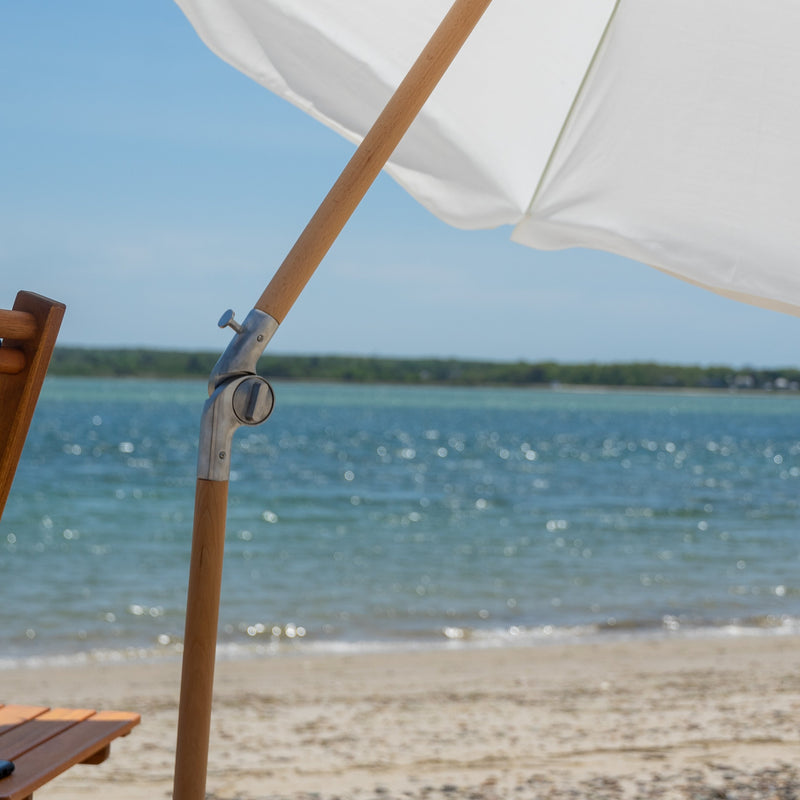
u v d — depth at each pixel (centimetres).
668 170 186
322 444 4675
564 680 630
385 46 179
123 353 16900
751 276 185
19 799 140
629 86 184
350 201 139
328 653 752
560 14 179
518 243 195
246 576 1154
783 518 1844
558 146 187
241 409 132
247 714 525
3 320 125
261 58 179
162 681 642
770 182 183
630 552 1389
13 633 825
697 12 177
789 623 898
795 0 170
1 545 1417
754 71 180
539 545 1459
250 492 2314
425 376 18612
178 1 177
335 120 178
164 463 3120
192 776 131
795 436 6488
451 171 185
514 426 7344
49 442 4181
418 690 598
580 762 410
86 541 1462
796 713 509
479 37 181
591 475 2989
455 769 403
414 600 1005
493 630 859
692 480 2828
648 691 588
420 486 2528
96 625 862
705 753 418
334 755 432
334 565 1246
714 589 1089
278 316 136
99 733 172
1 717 181
